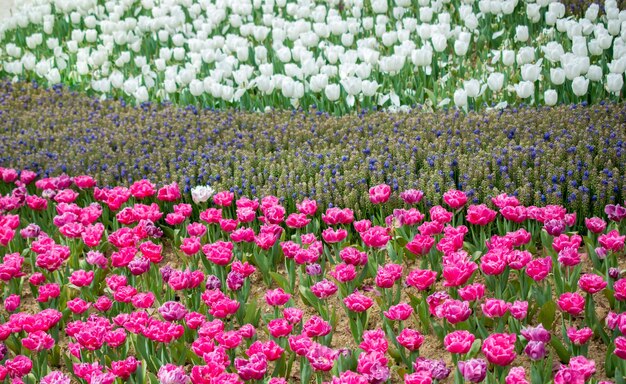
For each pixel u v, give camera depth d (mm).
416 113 10312
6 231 7516
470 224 7895
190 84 11430
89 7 15398
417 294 7098
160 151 9758
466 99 10211
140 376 5641
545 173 8180
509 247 6500
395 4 14758
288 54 11914
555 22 12883
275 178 8594
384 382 5172
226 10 15414
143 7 16047
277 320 5602
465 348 5098
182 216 7684
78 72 13586
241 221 7566
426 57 11234
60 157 9984
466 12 13031
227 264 7105
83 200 9227
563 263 6047
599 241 6422
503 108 10234
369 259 7219
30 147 10586
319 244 6855
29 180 9102
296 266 7855
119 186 8969
